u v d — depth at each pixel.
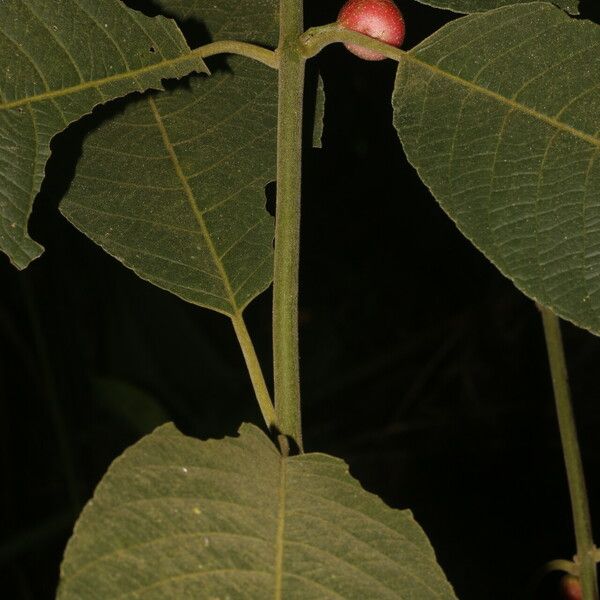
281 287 0.27
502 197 0.26
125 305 0.57
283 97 0.28
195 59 0.27
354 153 0.61
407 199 0.65
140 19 0.27
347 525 0.24
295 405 0.26
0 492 0.58
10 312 0.56
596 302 0.25
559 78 0.26
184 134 0.30
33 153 0.26
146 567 0.23
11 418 0.58
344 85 0.46
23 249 0.25
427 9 0.34
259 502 0.24
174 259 0.29
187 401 0.58
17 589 0.57
